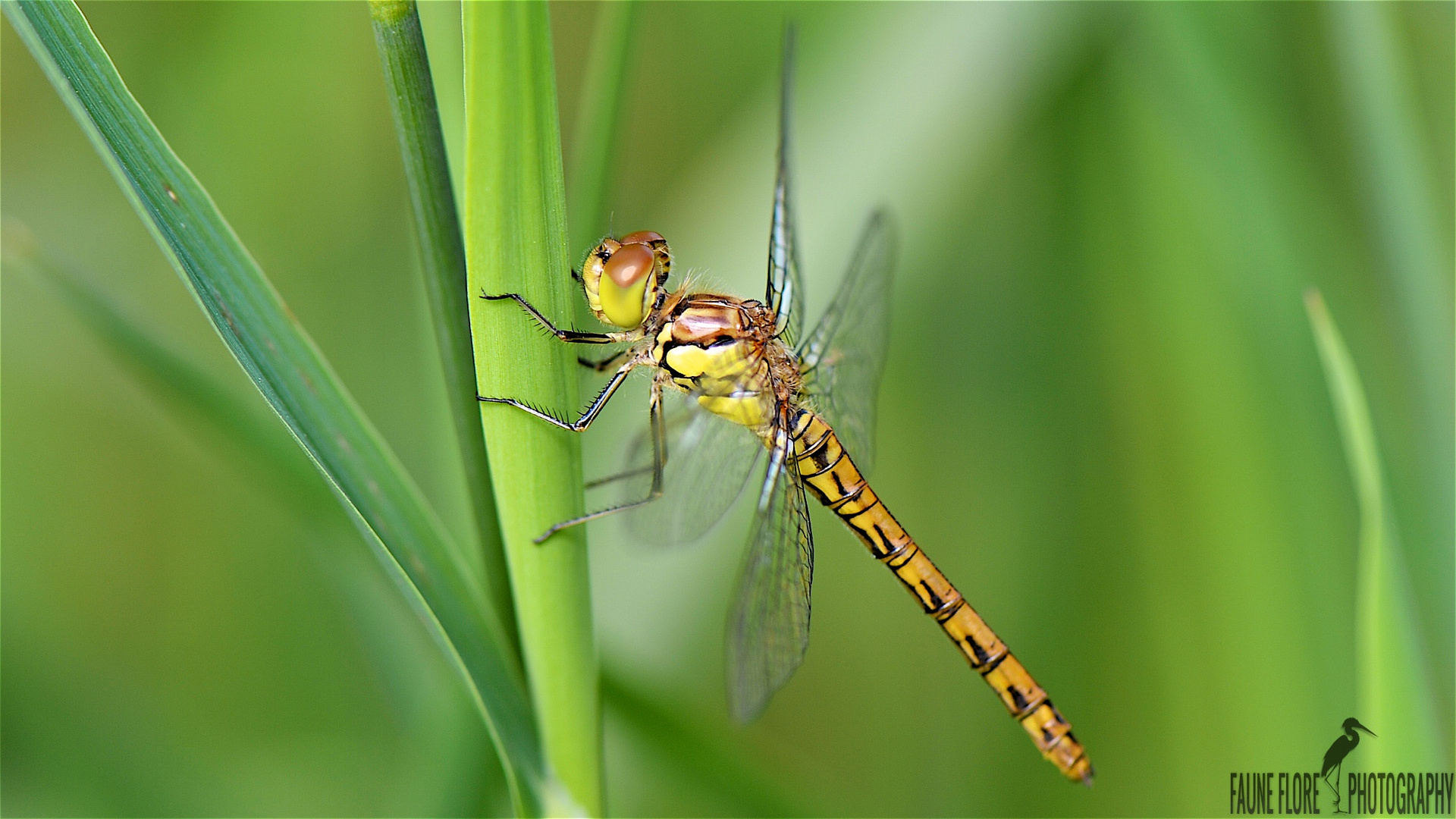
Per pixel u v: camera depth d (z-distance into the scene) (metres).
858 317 0.35
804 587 0.34
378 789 0.35
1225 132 0.35
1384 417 0.35
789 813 0.34
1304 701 0.35
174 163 0.32
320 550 0.34
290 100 0.35
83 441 0.35
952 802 0.35
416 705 0.34
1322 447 0.35
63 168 0.35
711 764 0.34
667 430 0.34
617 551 0.35
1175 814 0.35
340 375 0.35
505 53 0.32
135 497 0.35
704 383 0.34
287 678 0.35
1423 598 0.34
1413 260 0.34
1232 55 0.35
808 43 0.35
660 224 0.35
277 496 0.33
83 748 0.35
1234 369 0.35
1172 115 0.35
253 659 0.35
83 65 0.32
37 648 0.35
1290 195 0.35
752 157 0.35
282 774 0.35
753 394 0.34
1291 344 0.35
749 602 0.33
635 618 0.35
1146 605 0.35
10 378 0.35
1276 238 0.35
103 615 0.35
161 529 0.35
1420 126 0.35
